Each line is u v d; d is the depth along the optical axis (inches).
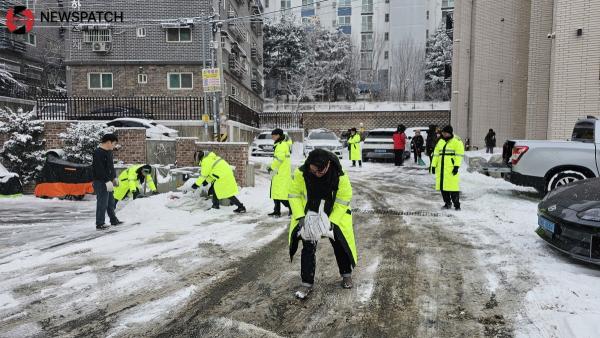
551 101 550.6
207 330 143.8
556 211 216.8
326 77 1948.8
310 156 158.9
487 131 865.5
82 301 168.6
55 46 1533.0
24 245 253.9
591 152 361.1
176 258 225.9
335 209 168.2
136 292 178.1
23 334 141.1
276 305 164.6
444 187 355.9
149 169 398.9
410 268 207.5
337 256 180.4
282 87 1991.9
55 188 450.0
